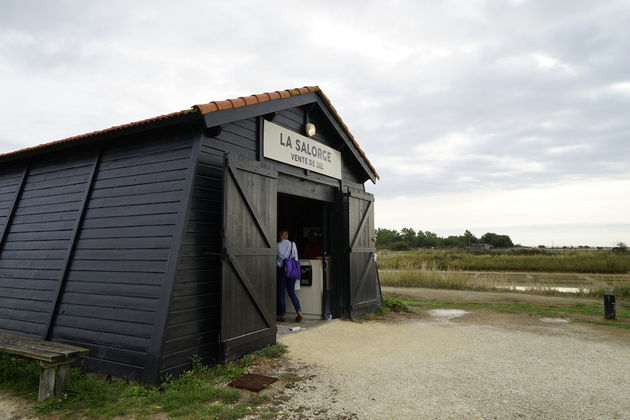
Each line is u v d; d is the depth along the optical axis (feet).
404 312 30.94
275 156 21.17
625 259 89.10
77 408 12.14
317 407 12.25
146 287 15.16
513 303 36.88
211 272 16.37
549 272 79.97
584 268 82.58
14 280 20.40
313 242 28.66
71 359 12.92
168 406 12.06
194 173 15.81
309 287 26.66
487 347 19.88
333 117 26.09
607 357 18.13
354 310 26.50
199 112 15.58
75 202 19.51
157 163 17.08
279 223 33.06
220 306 15.88
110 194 18.10
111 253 16.85
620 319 28.25
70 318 16.92
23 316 18.88
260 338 18.04
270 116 21.12
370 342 20.71
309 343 20.07
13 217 22.57
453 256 119.03
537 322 27.09
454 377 15.15
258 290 18.08
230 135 18.24
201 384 13.70
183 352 14.67
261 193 18.84
